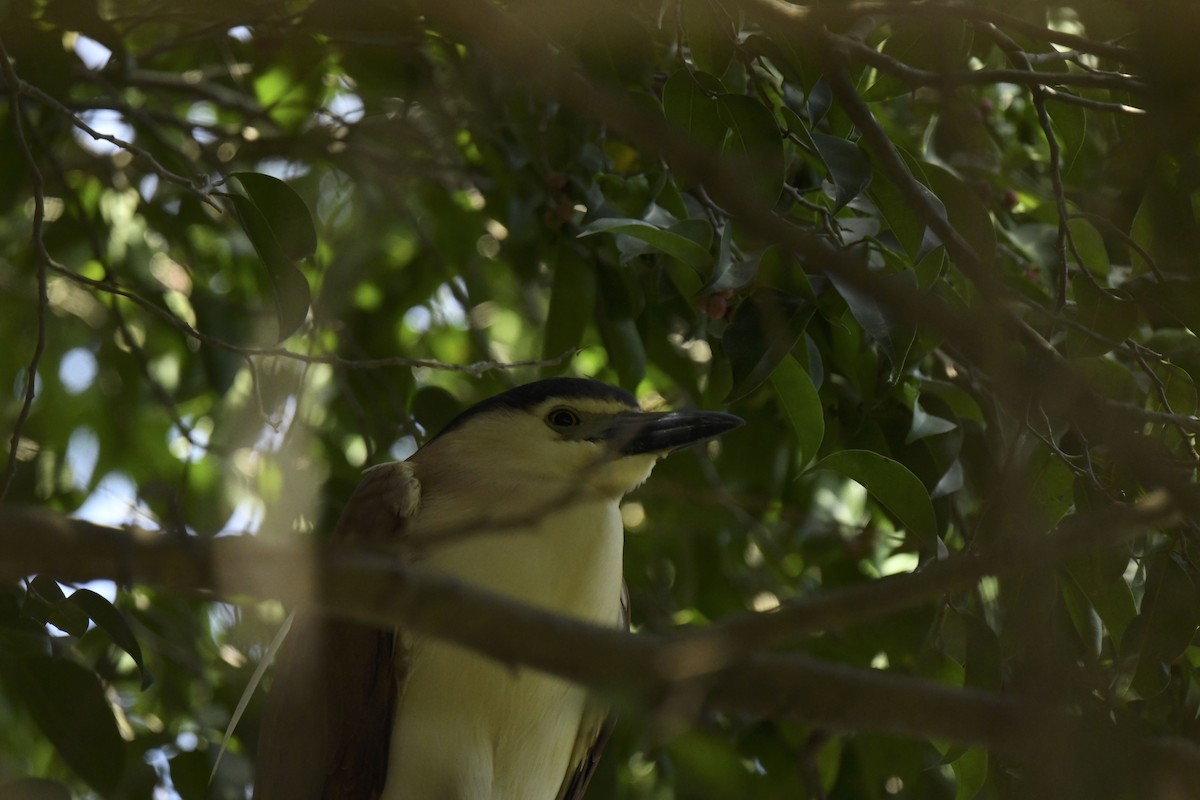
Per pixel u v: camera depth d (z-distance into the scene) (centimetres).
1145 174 591
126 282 960
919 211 536
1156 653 577
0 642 610
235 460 984
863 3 571
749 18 662
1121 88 554
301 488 842
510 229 847
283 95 898
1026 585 430
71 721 615
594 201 740
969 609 668
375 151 953
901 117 803
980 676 577
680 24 603
